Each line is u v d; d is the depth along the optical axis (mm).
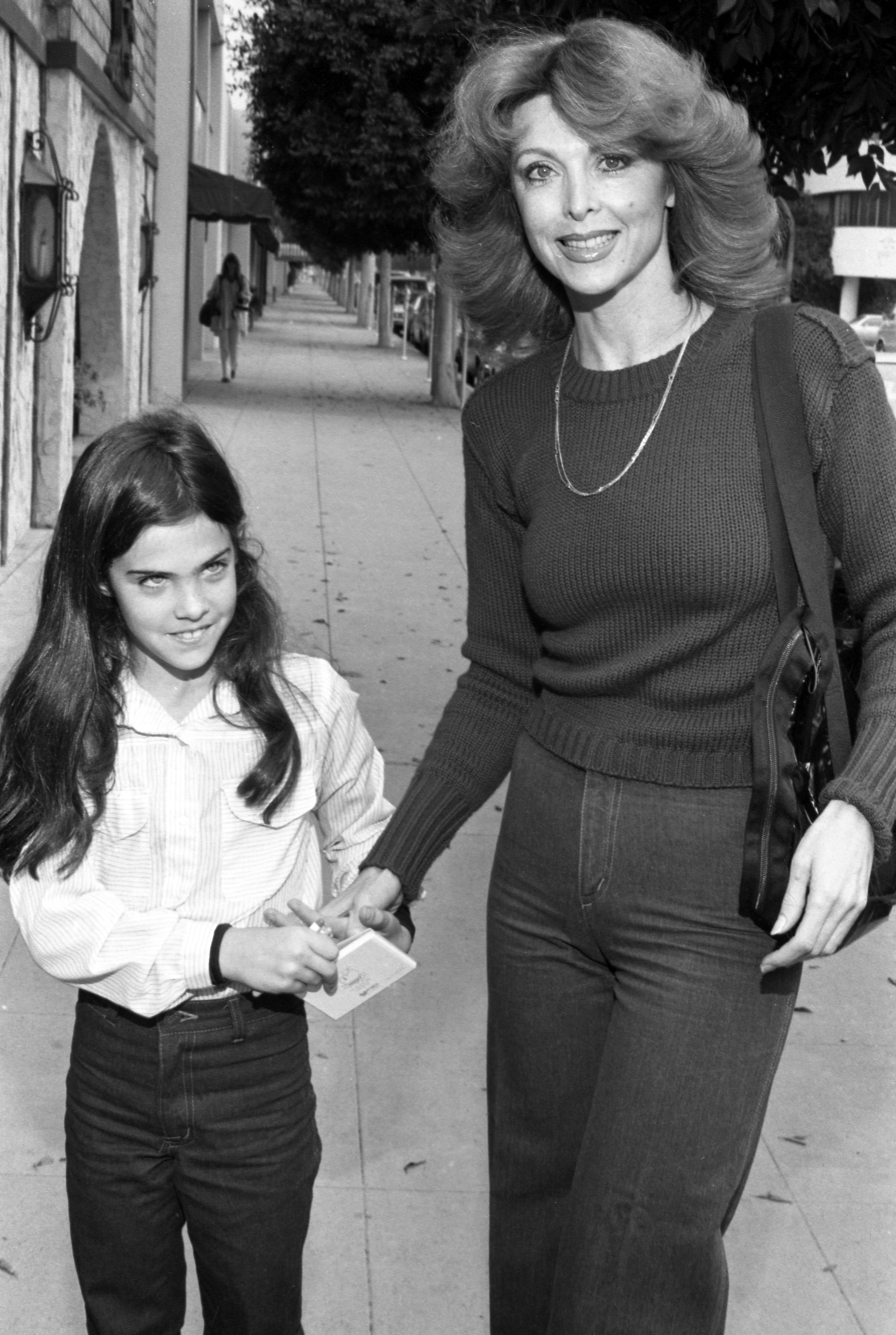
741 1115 2061
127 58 13125
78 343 14297
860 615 2092
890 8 4473
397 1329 2818
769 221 2205
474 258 2504
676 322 2197
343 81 20172
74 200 10133
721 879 2066
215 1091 2137
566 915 2188
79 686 2100
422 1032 3951
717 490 2055
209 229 32906
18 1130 3383
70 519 2084
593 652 2168
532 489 2244
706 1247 2053
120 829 2145
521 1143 2324
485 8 4555
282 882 2227
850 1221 3254
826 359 2053
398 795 5680
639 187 2146
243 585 2211
